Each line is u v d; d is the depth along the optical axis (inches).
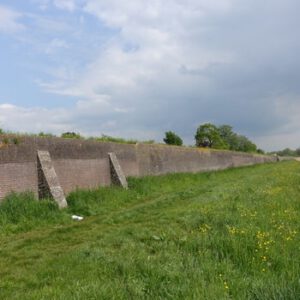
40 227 534.0
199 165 1589.6
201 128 2554.1
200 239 350.0
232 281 253.0
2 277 312.8
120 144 978.7
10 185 594.9
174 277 267.0
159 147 1220.5
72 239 443.2
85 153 815.7
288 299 219.6
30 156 645.9
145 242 379.6
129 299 239.3
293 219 431.2
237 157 2241.6
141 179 1002.1
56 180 671.1
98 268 302.0
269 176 1129.4
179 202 692.7
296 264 280.4
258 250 309.4
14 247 413.7
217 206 544.4
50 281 290.0
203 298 228.7
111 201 739.4
